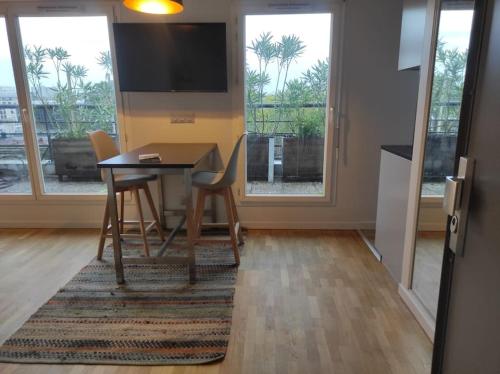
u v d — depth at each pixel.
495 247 0.74
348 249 3.11
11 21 3.26
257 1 3.14
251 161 3.55
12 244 3.26
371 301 2.29
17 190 3.68
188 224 2.43
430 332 1.92
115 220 2.44
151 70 3.23
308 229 3.60
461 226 0.85
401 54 2.50
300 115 3.43
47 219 3.65
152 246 3.19
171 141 3.47
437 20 1.86
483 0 0.77
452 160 1.77
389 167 2.63
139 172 2.51
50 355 1.82
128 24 3.14
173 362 1.77
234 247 2.78
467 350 0.85
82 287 2.48
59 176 3.64
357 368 1.72
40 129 3.56
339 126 3.36
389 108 3.31
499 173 0.72
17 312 2.21
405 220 2.34
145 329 2.02
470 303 0.84
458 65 1.70
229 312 2.18
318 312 2.17
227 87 3.31
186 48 3.18
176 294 2.38
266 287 2.47
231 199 3.04
